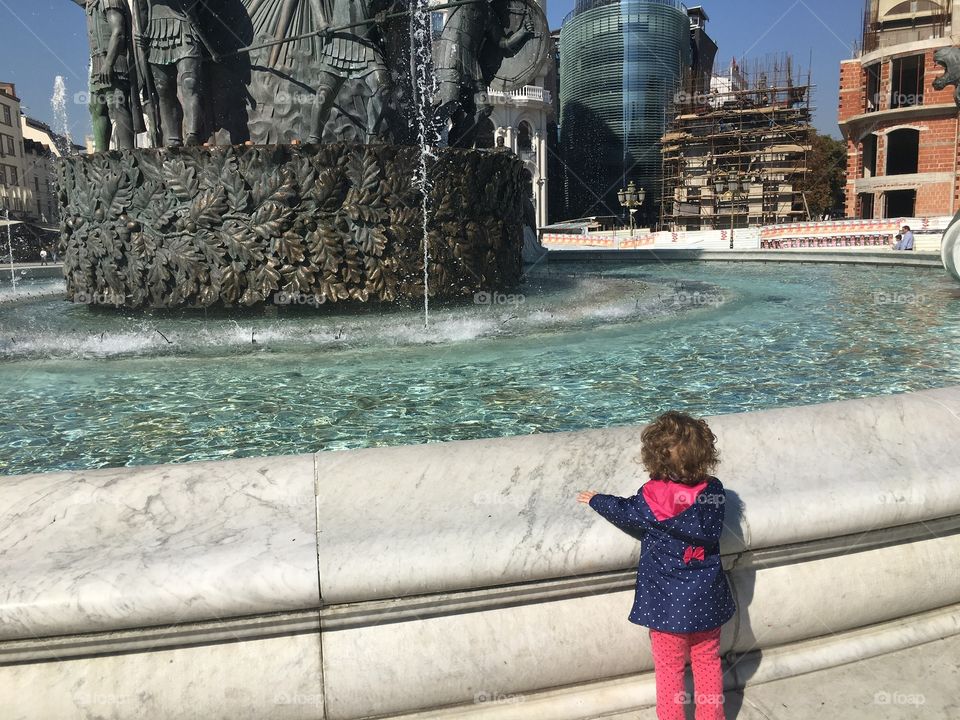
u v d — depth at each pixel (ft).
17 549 5.88
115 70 27.09
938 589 7.54
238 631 5.91
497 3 35.09
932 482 7.09
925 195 135.23
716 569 6.20
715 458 6.25
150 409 15.03
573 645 6.54
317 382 17.03
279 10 30.27
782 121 198.29
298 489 6.47
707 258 71.41
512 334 22.94
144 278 25.85
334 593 5.87
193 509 6.29
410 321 24.20
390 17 26.37
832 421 7.61
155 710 5.87
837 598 7.18
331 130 30.68
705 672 6.31
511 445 7.01
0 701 5.67
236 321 24.66
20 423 14.17
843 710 6.68
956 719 6.51
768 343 21.47
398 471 6.64
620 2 264.93
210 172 24.45
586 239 135.95
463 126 35.19
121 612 5.54
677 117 209.46
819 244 103.91
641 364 18.63
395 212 25.36
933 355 19.40
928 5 134.41
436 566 5.98
